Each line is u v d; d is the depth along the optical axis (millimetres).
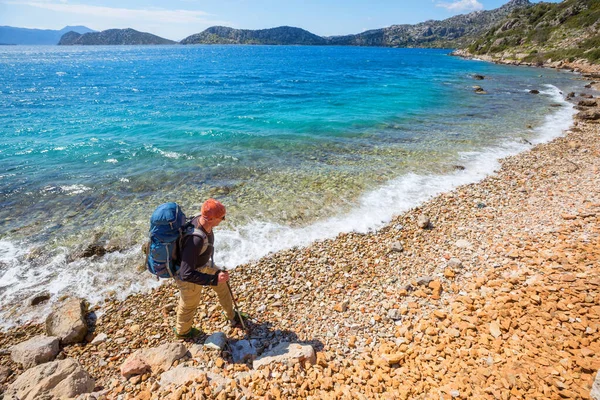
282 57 154250
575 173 12766
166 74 68188
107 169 14375
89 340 5879
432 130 20906
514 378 3928
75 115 26203
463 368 4305
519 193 11422
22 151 16688
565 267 6039
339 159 15617
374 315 5984
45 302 6824
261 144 18188
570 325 4594
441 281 6762
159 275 4555
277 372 4641
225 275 4504
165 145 17938
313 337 5598
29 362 5246
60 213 10500
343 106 30016
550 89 39938
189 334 5648
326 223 9992
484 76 56938
